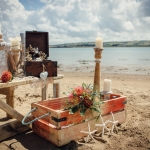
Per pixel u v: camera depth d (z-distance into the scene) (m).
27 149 2.67
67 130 2.77
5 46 3.02
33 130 3.17
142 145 2.78
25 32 3.55
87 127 3.03
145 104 4.96
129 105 4.85
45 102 3.26
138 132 3.17
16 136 3.05
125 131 3.24
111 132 3.15
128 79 10.47
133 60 27.20
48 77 3.33
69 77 11.41
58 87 3.77
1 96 5.50
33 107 3.14
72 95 2.94
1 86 2.64
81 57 37.31
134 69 16.28
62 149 2.70
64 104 3.16
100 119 3.16
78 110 2.88
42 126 2.96
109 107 3.29
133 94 6.20
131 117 3.95
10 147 2.72
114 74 12.98
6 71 2.83
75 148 2.67
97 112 2.98
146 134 3.10
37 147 2.73
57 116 2.68
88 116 3.00
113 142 2.87
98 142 2.88
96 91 3.07
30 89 6.64
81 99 2.91
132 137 3.03
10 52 3.17
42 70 3.24
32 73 3.18
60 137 2.70
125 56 36.22
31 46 3.62
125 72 14.23
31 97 5.59
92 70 15.84
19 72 3.28
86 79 10.50
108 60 27.06
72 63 23.25
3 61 3.04
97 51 3.27
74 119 2.86
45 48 3.73
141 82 9.30
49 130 2.83
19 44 3.30
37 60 3.28
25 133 3.16
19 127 3.13
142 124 3.52
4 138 2.92
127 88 7.47
